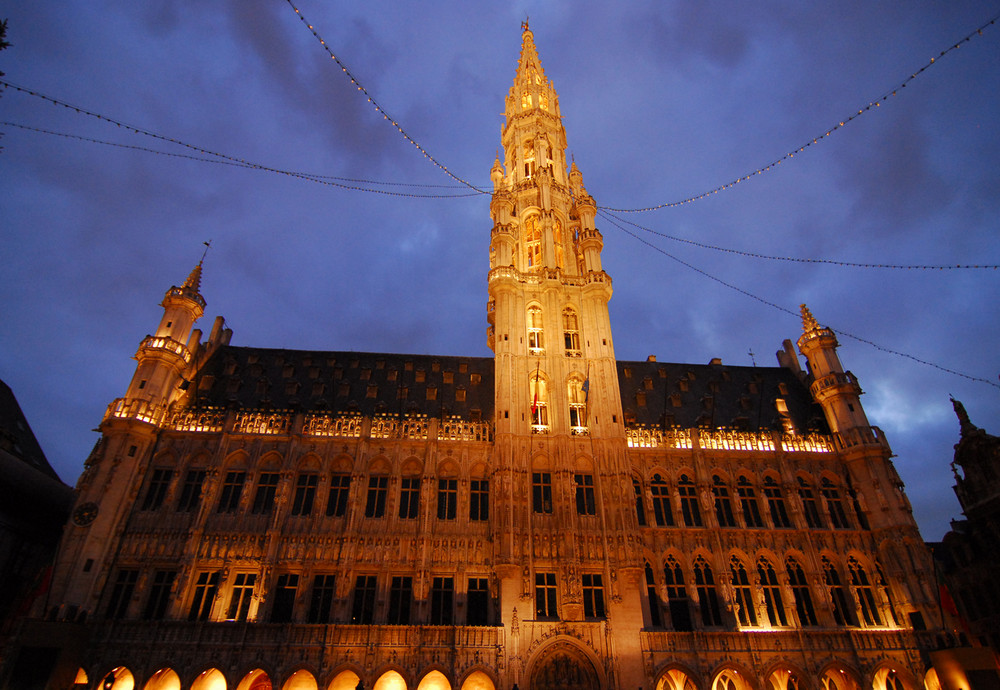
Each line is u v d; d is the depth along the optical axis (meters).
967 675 34.56
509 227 52.72
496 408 43.53
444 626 34.94
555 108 67.31
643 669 34.97
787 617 38.94
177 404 43.59
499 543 37.75
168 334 44.31
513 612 35.59
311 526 38.59
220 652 33.19
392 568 37.59
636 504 42.16
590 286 49.41
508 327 46.50
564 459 41.50
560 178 60.06
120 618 33.97
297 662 33.25
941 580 41.94
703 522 41.78
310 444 41.62
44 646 30.61
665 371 54.69
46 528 39.41
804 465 45.34
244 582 36.44
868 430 46.25
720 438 45.75
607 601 36.88
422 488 40.47
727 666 35.81
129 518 37.59
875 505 42.94
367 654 33.91
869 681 36.12
